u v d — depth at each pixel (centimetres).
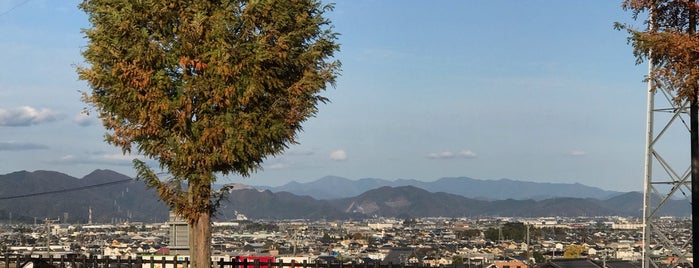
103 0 1861
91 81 1878
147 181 1948
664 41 1692
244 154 1900
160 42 1836
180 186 1969
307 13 1947
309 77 1956
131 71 1800
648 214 2786
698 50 1659
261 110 1912
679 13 1759
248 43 1817
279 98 1945
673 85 1717
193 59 1798
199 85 1797
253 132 1880
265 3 1819
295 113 1991
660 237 2811
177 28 1819
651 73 1784
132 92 1828
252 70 1817
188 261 2309
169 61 1820
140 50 1786
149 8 1803
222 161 1884
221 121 1847
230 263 2222
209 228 2002
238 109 1895
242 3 1867
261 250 13725
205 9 1817
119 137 1961
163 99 1816
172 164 1933
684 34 1706
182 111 1831
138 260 2303
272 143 1988
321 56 2002
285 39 1866
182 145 1859
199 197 1934
